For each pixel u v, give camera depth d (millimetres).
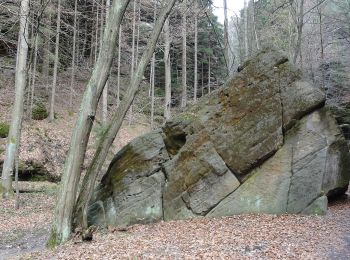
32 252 8289
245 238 8109
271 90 11281
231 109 11555
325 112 11188
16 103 15422
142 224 10805
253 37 19281
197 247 7457
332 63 27844
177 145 12102
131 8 28688
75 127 9055
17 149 14141
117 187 11562
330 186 10805
